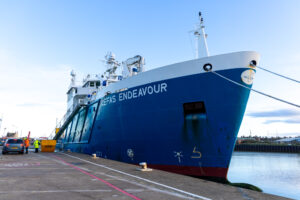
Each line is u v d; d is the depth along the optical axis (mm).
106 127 15961
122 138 14227
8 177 7762
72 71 32781
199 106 10828
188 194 5785
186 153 11156
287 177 27000
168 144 11727
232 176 27984
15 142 19234
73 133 25109
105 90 16578
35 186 6383
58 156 16672
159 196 5496
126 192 5805
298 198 16547
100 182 7059
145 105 12711
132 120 13453
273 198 5695
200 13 13227
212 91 10461
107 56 23406
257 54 10273
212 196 5695
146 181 7320
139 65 17453
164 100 11828
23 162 12430
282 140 136500
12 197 5148
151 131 12375
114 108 15109
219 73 10352
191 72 11008
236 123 10148
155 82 12305
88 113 20328
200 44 13016
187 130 11078
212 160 10516
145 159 12656
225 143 10281
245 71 10086
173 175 8648
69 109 32438
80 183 6875
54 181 7148
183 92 11188
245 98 10133
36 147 22344
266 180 24812
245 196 5793
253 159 55312
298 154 73188
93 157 14930
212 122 10492
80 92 27562
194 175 10930
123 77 18141
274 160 52281
